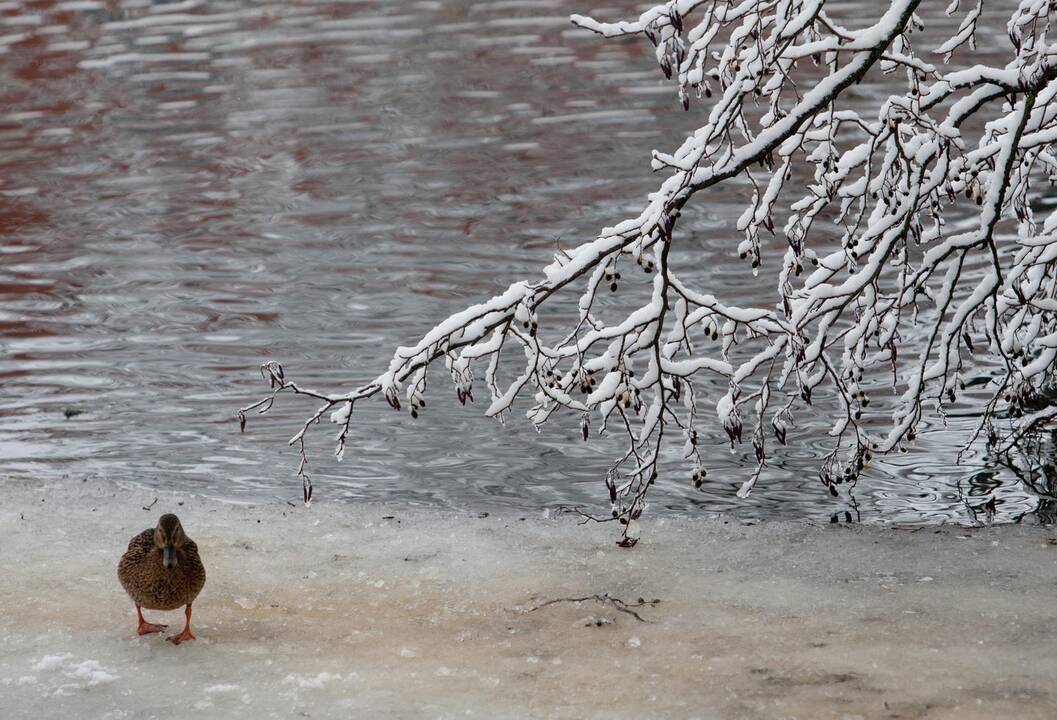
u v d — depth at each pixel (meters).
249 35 43.84
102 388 16.70
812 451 14.20
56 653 9.45
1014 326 12.19
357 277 21.23
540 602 10.36
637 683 8.84
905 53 12.60
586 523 12.13
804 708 8.38
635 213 24.06
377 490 13.39
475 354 10.52
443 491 13.34
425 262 21.86
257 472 13.94
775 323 10.75
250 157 29.56
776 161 27.39
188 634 9.66
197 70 39.19
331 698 8.69
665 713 8.38
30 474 13.84
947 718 8.16
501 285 20.58
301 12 47.62
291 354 17.84
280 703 8.62
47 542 11.68
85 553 11.42
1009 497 12.70
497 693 8.73
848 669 8.91
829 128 11.13
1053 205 23.17
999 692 8.48
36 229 24.73
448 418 15.52
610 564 11.11
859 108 30.16
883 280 19.81
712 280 20.23
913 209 10.74
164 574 9.35
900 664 8.96
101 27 46.12
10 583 10.76
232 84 37.22
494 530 11.98
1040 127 12.10
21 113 35.03
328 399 10.62
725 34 34.97
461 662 9.27
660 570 10.95
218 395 16.39
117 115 34.34
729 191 25.55
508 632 9.80
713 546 11.45
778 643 9.41
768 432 14.78
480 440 14.83
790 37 10.38
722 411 10.98
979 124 28.72
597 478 13.66
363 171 27.94
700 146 10.52
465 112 32.78
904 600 10.10
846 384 11.71
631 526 11.38
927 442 14.23
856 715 8.25
